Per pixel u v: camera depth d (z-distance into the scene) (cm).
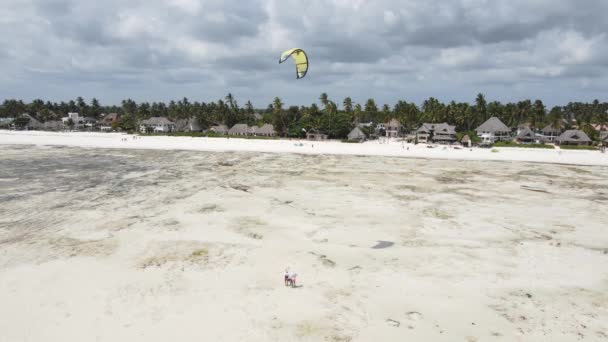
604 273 1995
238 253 2167
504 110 13538
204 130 14588
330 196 3659
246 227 2642
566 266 2077
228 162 6231
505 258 2167
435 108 14562
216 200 3431
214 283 1797
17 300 1620
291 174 5012
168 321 1477
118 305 1590
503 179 4844
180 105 19338
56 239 2356
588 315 1573
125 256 2100
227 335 1392
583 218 3041
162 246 2256
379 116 16262
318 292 1725
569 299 1705
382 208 3225
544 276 1941
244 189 3947
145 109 16838
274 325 1459
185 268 1955
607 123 12325
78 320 1478
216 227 2630
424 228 2691
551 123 12169
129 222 2722
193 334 1396
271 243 2338
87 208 3095
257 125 14138
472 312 1577
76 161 6056
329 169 5531
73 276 1847
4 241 2314
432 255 2189
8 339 1356
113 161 6150
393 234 2547
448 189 4109
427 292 1741
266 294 1700
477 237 2522
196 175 4831
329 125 11912
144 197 3519
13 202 3262
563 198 3756
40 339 1359
